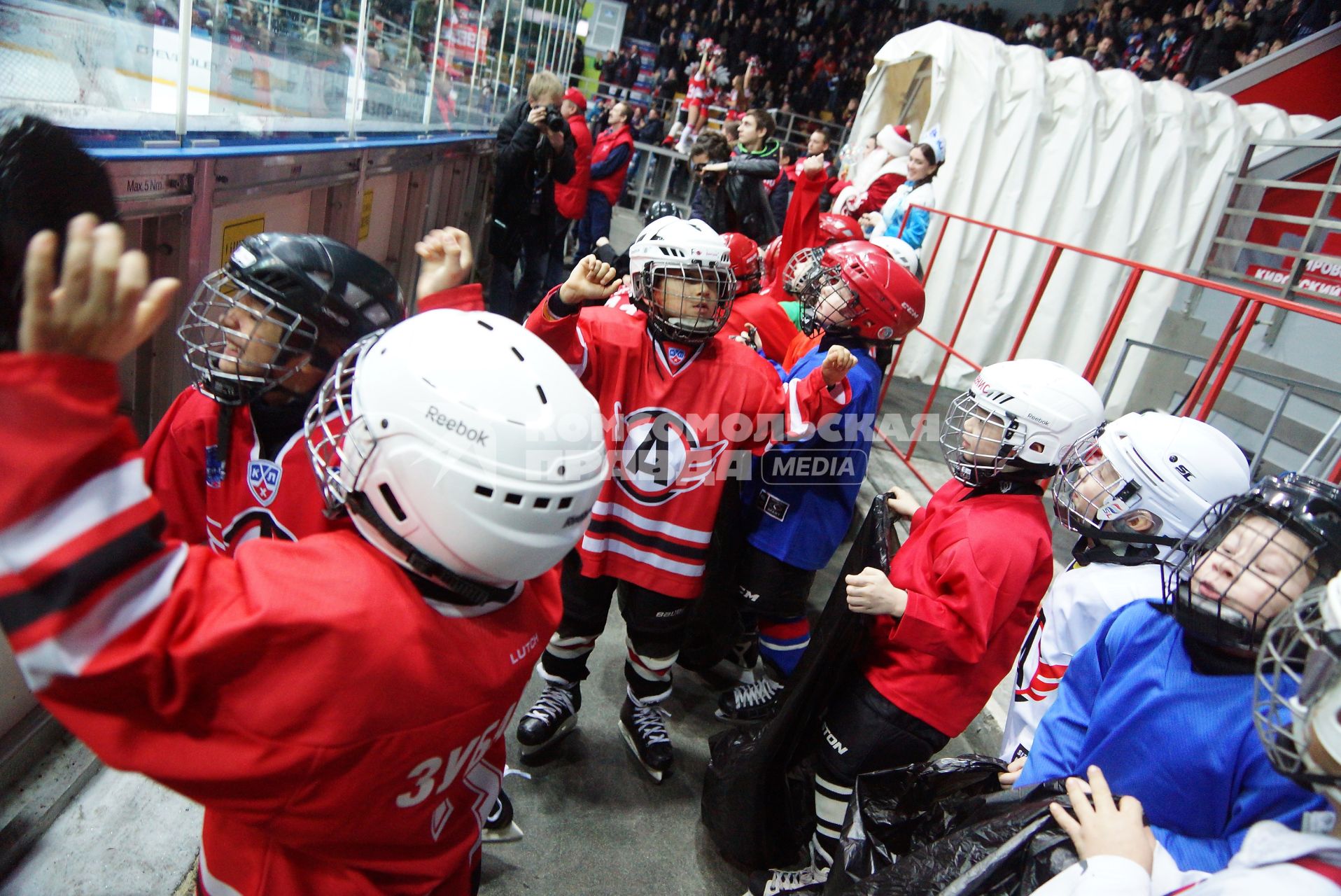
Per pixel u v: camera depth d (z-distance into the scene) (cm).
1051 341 688
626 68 1468
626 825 220
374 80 368
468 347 88
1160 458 148
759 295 302
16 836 173
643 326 203
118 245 64
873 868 147
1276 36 1003
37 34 152
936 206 679
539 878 197
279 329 121
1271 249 592
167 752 77
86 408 65
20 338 64
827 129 1447
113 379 68
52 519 64
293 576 81
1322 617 84
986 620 164
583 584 217
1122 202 656
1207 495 145
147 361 219
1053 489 173
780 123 1470
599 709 264
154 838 184
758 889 200
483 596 93
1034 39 1410
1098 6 1379
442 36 479
